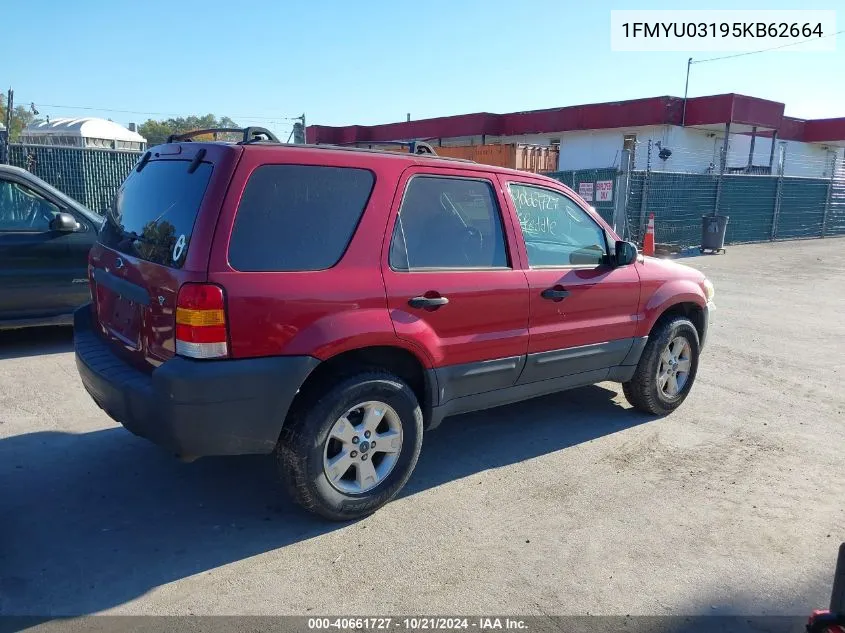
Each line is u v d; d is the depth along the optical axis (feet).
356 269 11.73
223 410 10.53
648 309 16.92
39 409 17.11
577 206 16.02
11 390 18.42
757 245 67.56
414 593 10.26
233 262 10.57
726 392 20.61
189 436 10.51
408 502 13.08
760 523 12.61
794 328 29.84
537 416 18.02
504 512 12.77
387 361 12.75
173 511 12.46
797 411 19.01
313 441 11.35
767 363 24.07
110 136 73.82
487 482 14.01
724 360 24.35
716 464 15.21
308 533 11.84
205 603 9.89
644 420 17.92
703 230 58.65
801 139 109.60
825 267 50.62
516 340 14.12
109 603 9.82
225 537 11.64
